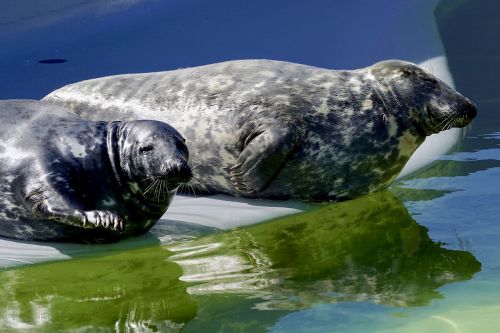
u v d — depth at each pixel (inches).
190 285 340.2
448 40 727.7
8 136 393.1
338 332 287.9
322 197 460.1
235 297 324.2
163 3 802.2
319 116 456.4
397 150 467.5
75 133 399.5
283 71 474.6
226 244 392.5
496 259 358.3
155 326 296.8
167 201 404.2
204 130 462.3
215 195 470.0
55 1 796.0
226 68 486.0
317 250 380.5
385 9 757.3
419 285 332.5
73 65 663.8
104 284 343.9
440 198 443.2
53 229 391.2
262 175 442.3
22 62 674.2
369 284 335.6
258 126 447.8
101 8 791.1
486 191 448.5
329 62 636.7
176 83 486.6
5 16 764.0
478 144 527.2
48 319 305.9
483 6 820.6
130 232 403.9
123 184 397.4
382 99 468.8
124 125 407.2
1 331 294.7
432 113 466.6
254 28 719.7
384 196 462.0
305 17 742.5
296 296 324.2
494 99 599.2
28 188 376.5
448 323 293.7
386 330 289.6
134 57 673.0
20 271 362.6
